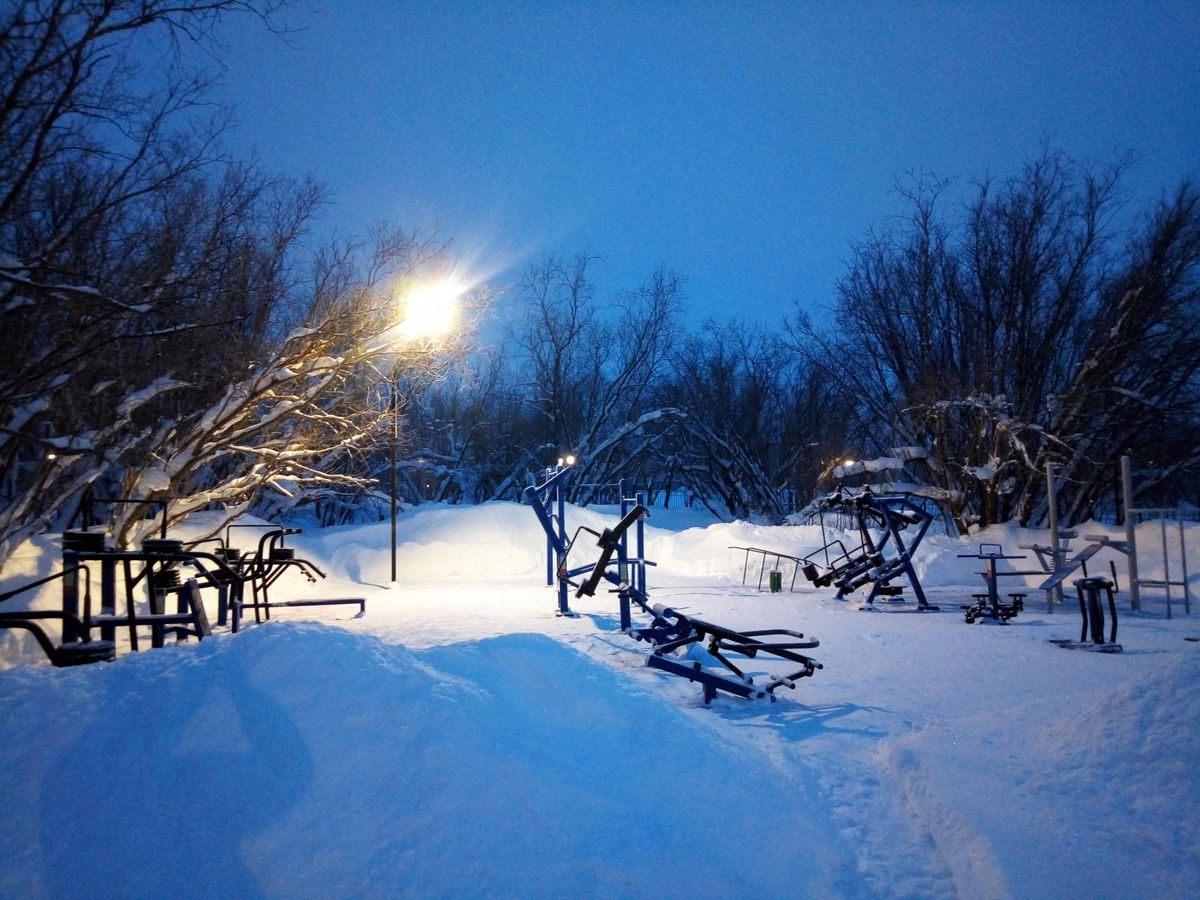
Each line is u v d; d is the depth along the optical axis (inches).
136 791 144.8
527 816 143.3
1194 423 1138.7
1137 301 1024.2
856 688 324.8
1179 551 753.6
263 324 658.2
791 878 147.9
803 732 254.1
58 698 168.9
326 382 669.9
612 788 160.6
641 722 187.2
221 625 452.4
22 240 434.3
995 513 1095.6
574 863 135.7
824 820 180.4
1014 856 158.2
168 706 165.6
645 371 1839.3
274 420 654.5
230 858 132.0
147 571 287.9
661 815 156.1
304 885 126.7
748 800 168.6
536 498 554.6
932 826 180.7
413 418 1353.3
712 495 1932.8
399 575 865.5
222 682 172.2
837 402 1760.6
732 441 1750.7
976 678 346.9
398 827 138.3
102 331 454.6
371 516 1440.7
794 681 338.3
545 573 908.0
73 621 255.9
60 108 376.2
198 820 139.1
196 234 581.0
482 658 200.4
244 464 778.8
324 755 152.6
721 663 362.3
